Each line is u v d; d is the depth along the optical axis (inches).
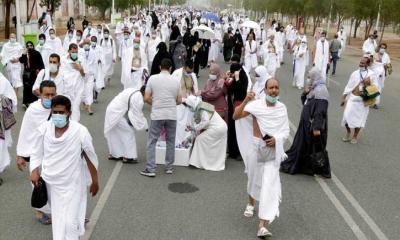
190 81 350.0
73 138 181.2
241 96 334.0
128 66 524.7
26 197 265.1
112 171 312.7
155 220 240.7
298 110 531.5
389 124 499.5
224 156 328.2
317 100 311.7
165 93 297.6
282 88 689.6
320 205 271.7
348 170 340.2
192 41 774.5
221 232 230.5
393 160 370.3
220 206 262.5
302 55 683.4
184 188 287.4
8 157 289.1
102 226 231.6
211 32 811.4
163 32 1354.6
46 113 222.1
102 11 2260.1
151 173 303.7
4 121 280.7
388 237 235.0
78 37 636.1
